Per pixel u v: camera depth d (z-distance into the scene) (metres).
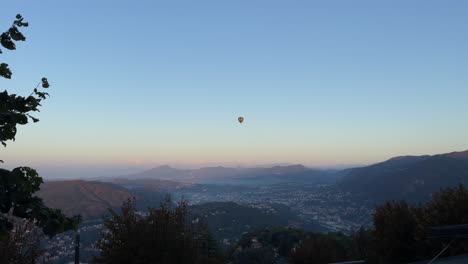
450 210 11.54
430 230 5.96
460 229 5.76
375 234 13.30
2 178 3.10
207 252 10.70
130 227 9.80
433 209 12.11
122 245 9.56
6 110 3.23
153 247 9.54
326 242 17.61
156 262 9.26
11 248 8.09
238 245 22.08
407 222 12.36
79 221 3.33
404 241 12.28
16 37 3.44
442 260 9.70
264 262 18.22
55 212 3.24
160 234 9.68
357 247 16.98
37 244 8.68
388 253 12.47
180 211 10.62
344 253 17.52
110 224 10.02
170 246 9.61
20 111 3.33
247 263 18.08
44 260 9.30
